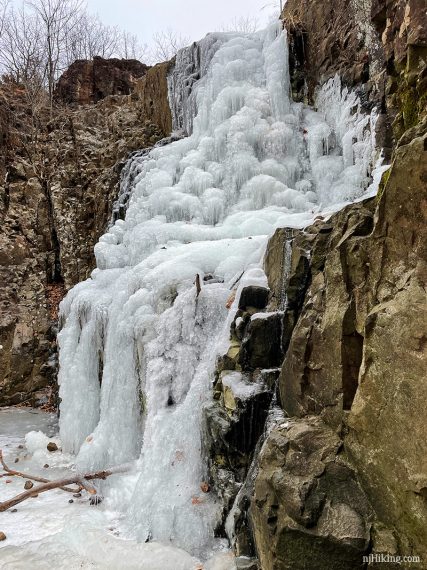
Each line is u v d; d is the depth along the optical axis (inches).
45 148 469.1
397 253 88.0
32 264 404.8
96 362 251.8
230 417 132.8
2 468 213.6
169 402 172.6
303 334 114.0
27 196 433.7
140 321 199.2
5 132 449.4
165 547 128.9
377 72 252.8
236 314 154.0
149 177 328.2
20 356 356.2
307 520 86.6
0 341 354.9
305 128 307.6
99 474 177.2
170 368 175.5
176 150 344.2
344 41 287.1
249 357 141.7
